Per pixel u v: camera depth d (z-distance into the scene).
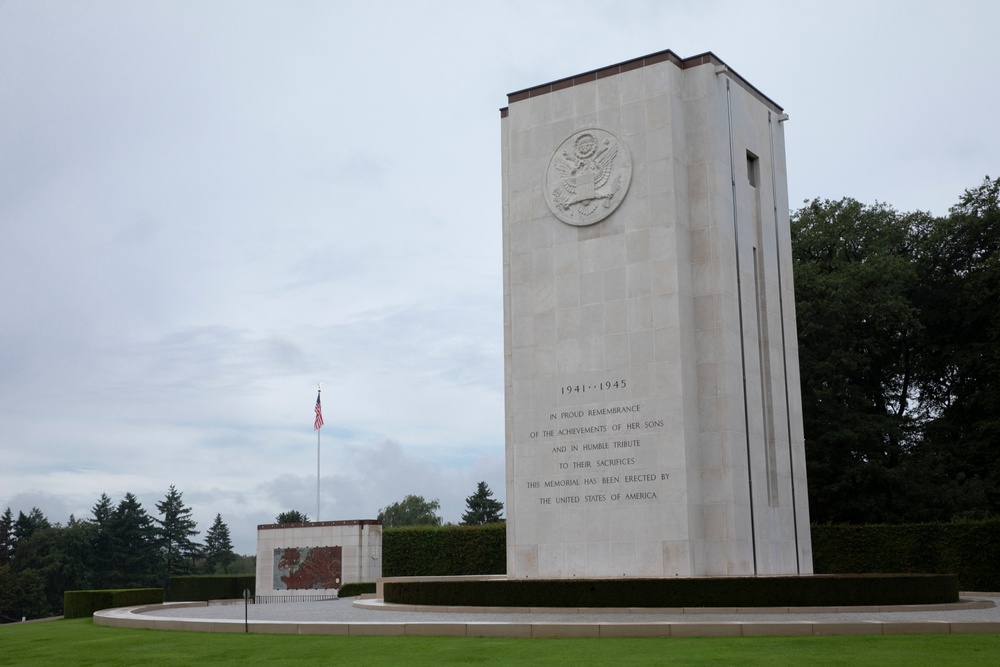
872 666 18.11
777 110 43.03
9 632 32.44
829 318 61.09
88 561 121.62
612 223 37.88
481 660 19.97
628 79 38.47
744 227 39.06
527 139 40.41
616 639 23.28
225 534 160.75
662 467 35.41
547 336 38.59
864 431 58.50
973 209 64.50
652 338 36.38
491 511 141.25
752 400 37.66
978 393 59.56
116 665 21.16
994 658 19.02
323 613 34.81
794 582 29.98
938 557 48.31
